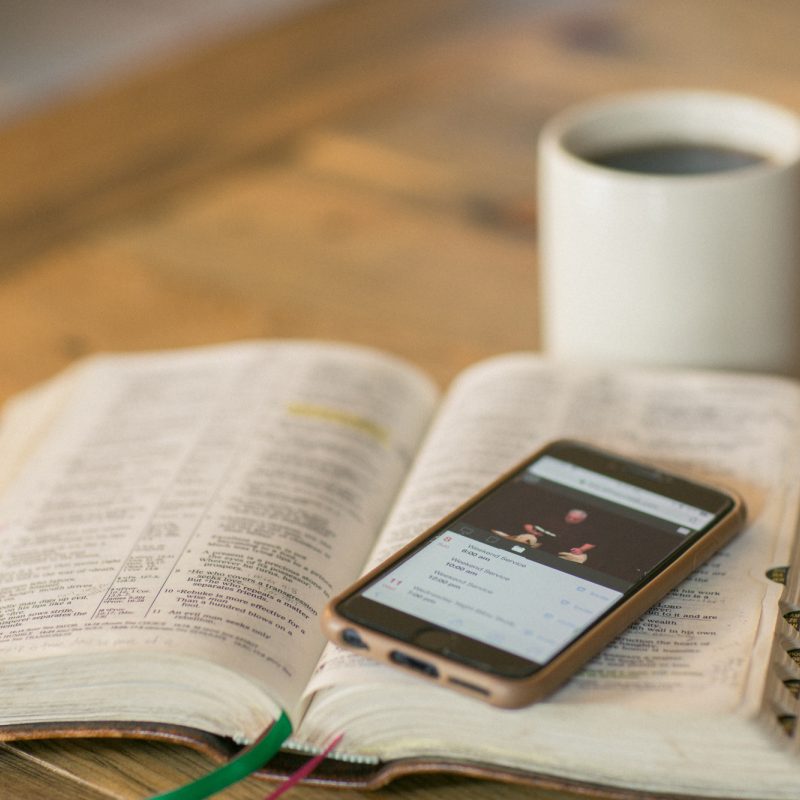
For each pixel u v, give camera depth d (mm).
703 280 622
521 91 1070
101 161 1008
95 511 541
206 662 442
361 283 833
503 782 456
